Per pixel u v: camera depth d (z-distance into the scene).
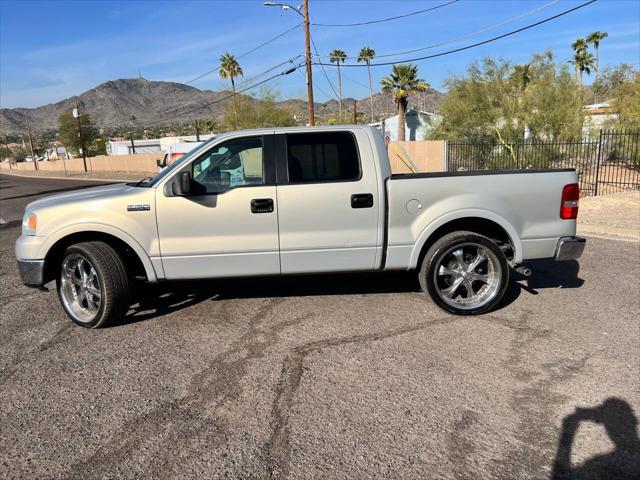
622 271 6.36
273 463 2.79
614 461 2.74
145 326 4.89
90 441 3.04
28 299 6.02
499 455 2.81
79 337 4.68
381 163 4.77
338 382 3.66
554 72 21.55
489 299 4.89
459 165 21.50
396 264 4.87
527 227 4.89
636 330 4.47
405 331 4.57
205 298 5.66
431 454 2.83
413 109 42.62
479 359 3.98
